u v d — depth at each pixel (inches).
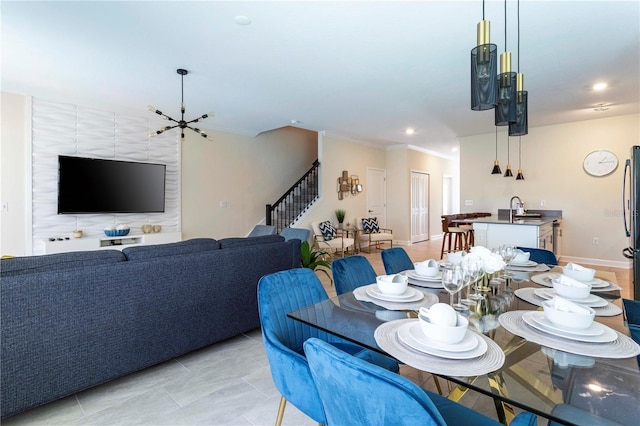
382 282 64.2
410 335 44.4
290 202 306.7
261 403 75.3
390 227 349.7
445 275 56.1
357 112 210.4
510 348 42.6
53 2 92.4
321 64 135.2
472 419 43.6
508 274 81.0
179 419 69.6
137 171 207.5
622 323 50.1
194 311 93.4
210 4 94.1
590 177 229.5
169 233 220.2
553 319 46.7
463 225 258.5
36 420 68.8
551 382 36.9
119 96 176.2
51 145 180.7
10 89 165.2
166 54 125.6
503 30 108.8
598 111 206.4
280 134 303.4
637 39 115.0
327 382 31.5
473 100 75.2
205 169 247.1
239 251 104.4
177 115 216.4
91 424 67.8
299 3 93.9
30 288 65.7
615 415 33.9
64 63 133.3
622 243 218.5
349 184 302.4
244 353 100.0
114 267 77.5
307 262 164.1
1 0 91.1
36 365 66.8
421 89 166.1
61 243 175.6
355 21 103.1
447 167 415.8
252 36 112.3
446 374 35.9
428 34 111.2
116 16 99.8
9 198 168.7
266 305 59.1
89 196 189.3
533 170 252.5
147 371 88.9
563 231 239.1
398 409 25.9
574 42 117.6
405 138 301.3
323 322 52.7
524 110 92.3
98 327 75.1
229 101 185.8
